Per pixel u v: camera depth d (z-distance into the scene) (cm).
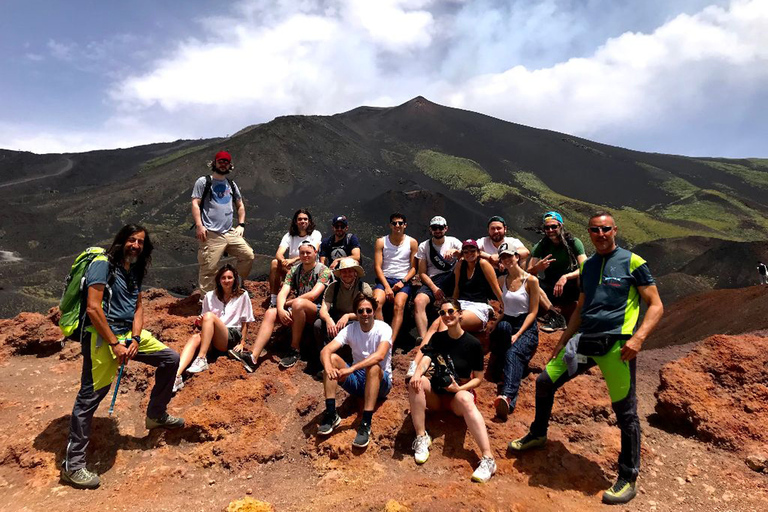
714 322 1174
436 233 627
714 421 450
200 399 523
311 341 639
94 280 403
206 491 411
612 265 386
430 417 480
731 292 1351
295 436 485
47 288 4825
